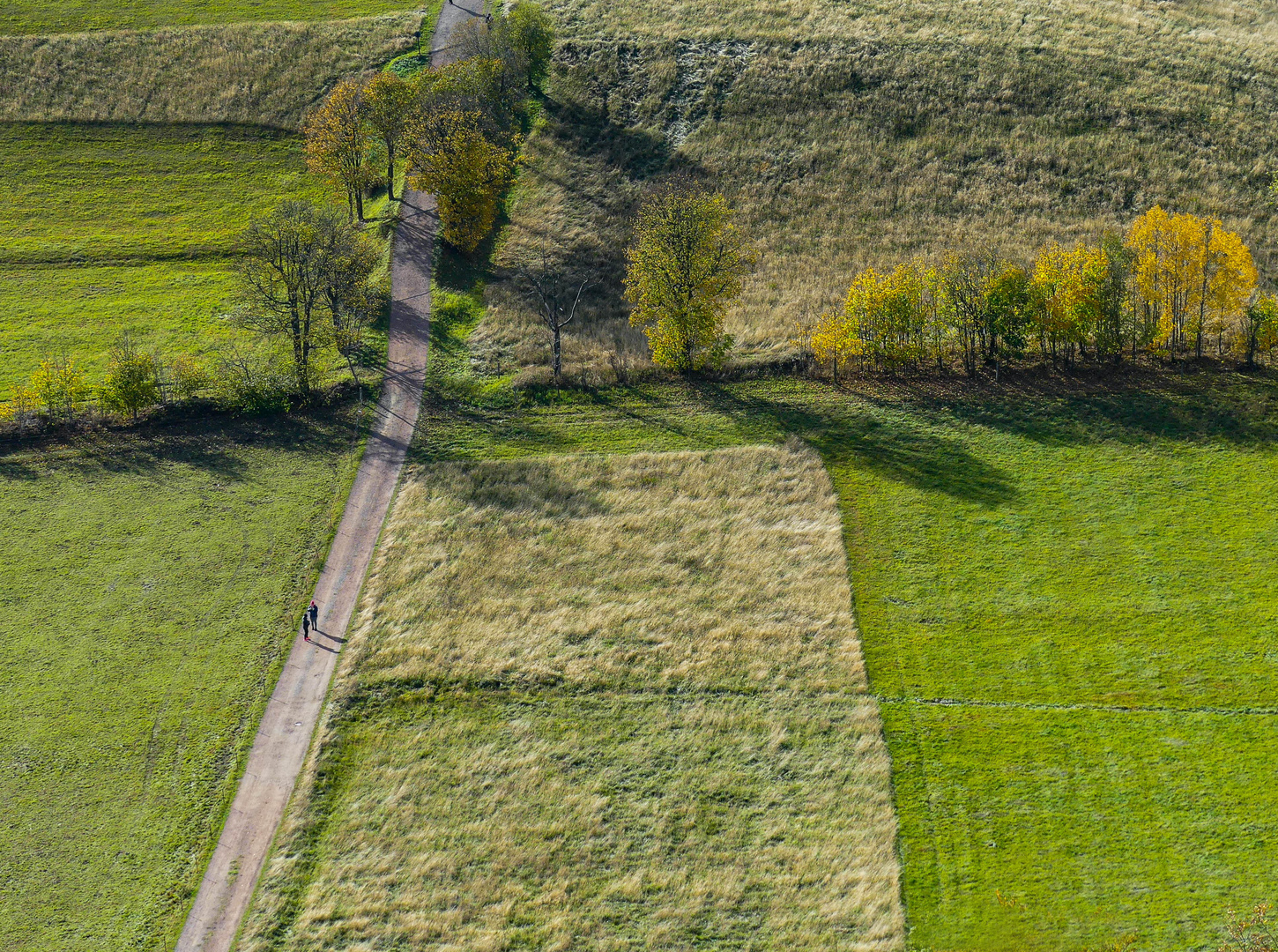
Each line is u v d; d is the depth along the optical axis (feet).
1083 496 197.77
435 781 158.61
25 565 197.26
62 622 186.19
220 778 160.76
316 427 228.63
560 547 196.54
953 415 219.41
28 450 223.92
